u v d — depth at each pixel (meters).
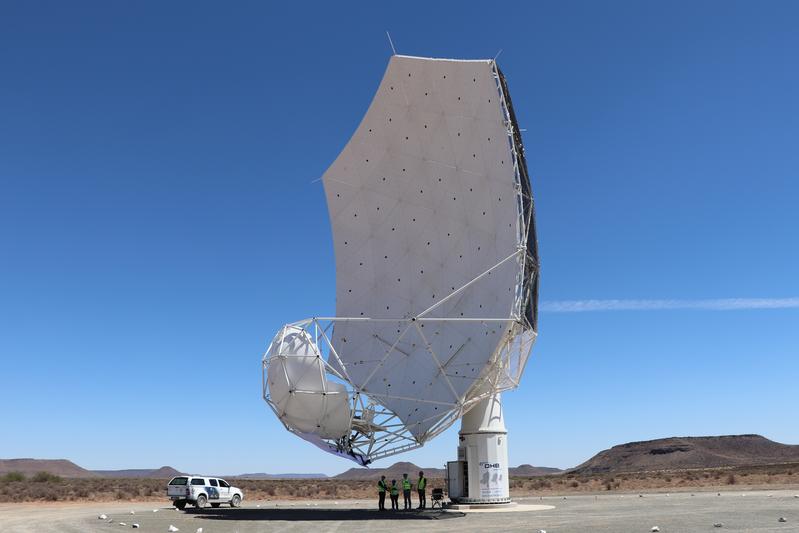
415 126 37.75
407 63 37.34
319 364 32.62
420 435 34.56
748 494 60.66
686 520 32.28
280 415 33.62
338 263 39.78
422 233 37.88
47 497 68.19
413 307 37.41
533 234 35.56
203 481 51.03
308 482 125.38
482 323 34.22
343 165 39.94
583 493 77.19
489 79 34.28
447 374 34.69
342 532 27.59
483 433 38.94
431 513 37.88
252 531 28.86
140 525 33.31
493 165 34.53
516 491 86.31
